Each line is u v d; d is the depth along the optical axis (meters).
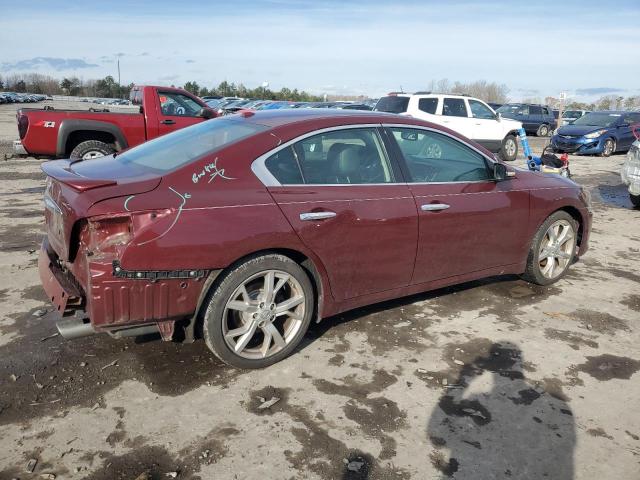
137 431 2.78
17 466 2.50
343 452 2.69
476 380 3.40
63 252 3.11
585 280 5.38
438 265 4.16
